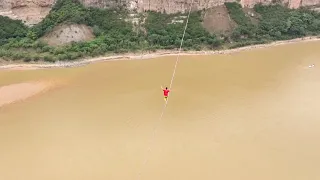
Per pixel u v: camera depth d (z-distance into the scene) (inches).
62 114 1888.5
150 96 2041.1
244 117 1881.2
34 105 1975.9
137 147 1658.5
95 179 1483.8
